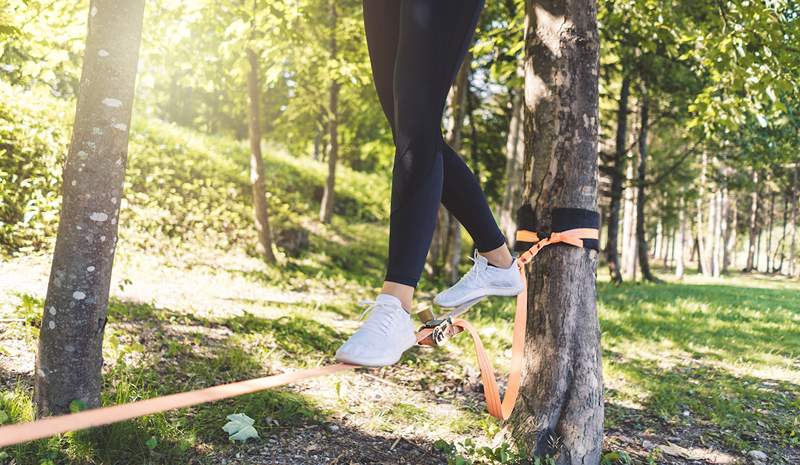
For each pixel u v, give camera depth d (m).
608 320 10.08
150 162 13.68
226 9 8.45
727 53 6.65
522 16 8.94
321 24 12.82
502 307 10.10
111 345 4.54
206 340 5.85
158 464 3.45
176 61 9.12
